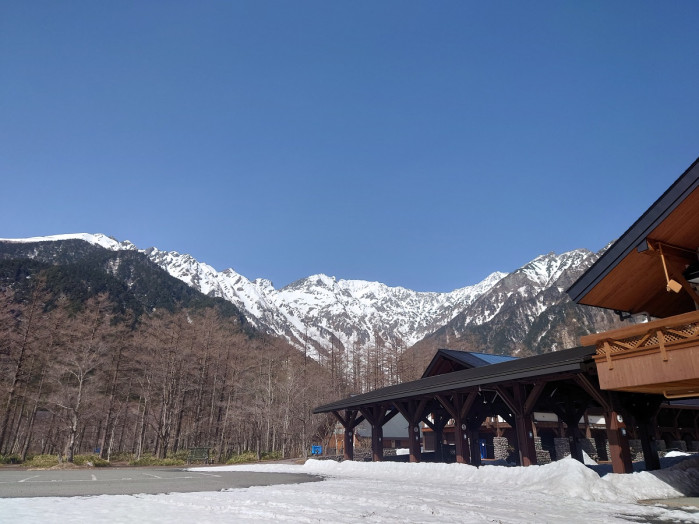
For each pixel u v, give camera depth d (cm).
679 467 1353
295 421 4597
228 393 5388
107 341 4491
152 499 1021
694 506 973
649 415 1475
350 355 10762
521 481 1462
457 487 1427
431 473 1873
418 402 2400
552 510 927
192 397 5441
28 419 4700
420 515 825
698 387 1165
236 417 4944
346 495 1136
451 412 2012
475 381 1775
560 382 1852
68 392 3644
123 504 915
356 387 8325
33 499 995
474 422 2336
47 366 4328
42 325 4384
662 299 1426
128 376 5241
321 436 5162
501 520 774
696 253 1223
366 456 3884
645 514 873
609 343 1166
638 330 1094
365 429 5094
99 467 3378
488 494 1213
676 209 1113
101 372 4366
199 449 4122
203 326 5306
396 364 8300
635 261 1241
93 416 4547
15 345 4244
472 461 2272
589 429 3136
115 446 6278
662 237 1186
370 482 1650
